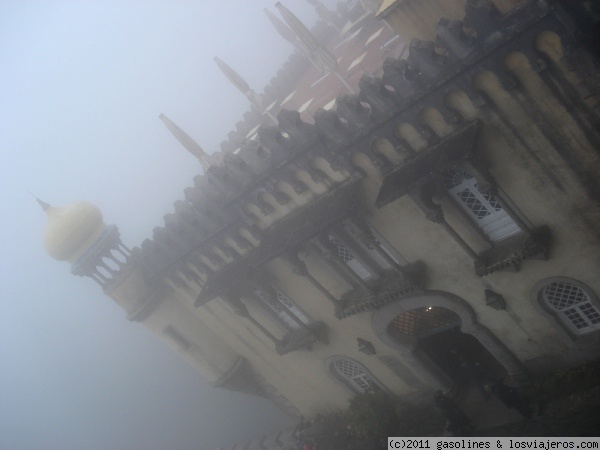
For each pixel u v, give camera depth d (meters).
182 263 25.42
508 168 15.04
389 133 15.88
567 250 15.80
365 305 19.66
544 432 17.48
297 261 19.81
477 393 21.50
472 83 13.87
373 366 24.02
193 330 29.34
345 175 17.95
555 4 11.74
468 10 12.66
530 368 19.56
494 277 17.59
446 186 16.42
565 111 13.41
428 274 18.95
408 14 14.62
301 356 26.12
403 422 23.28
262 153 18.81
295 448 28.56
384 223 18.45
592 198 14.54
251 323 26.31
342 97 16.08
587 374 17.78
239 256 23.06
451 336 23.41
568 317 17.78
